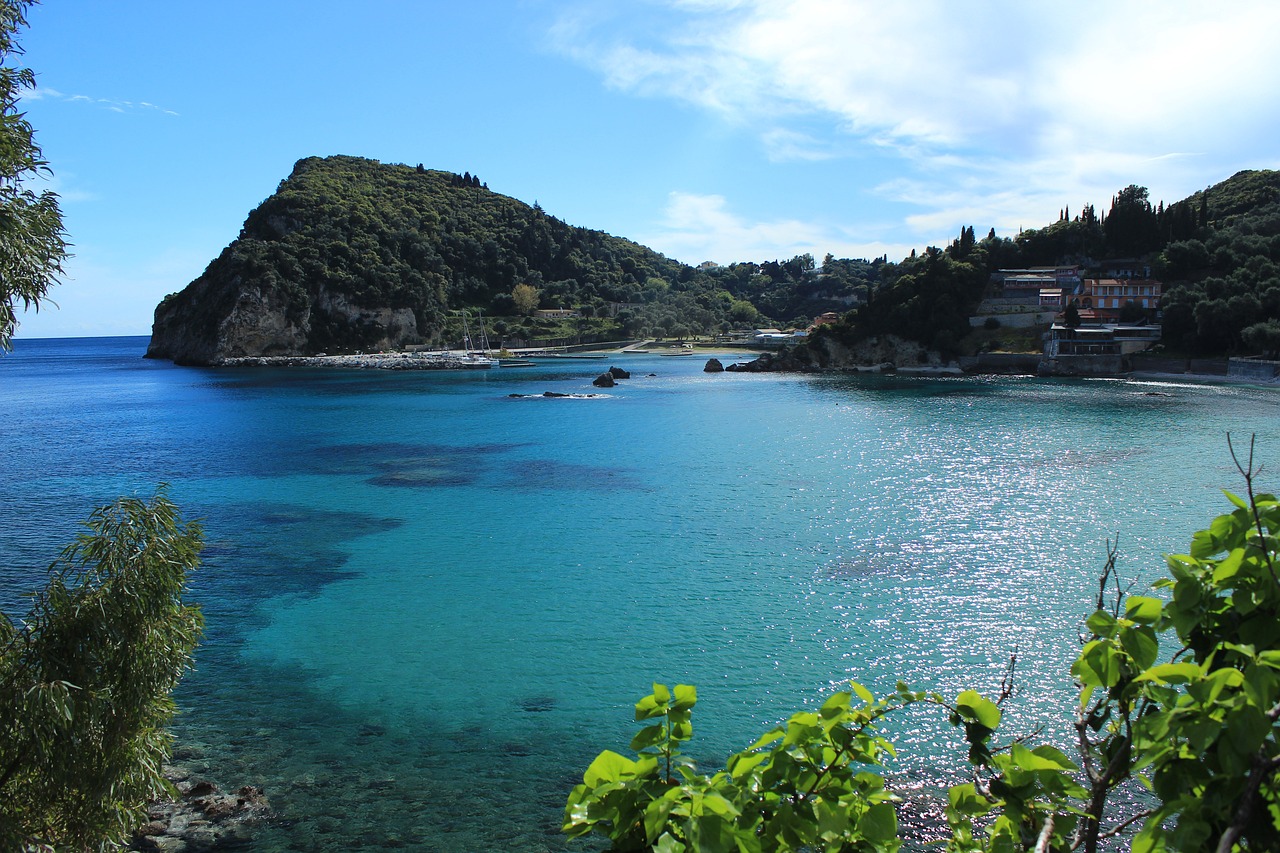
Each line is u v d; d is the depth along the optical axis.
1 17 14.02
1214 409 91.19
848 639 29.88
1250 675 4.61
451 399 119.25
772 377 157.50
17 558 42.22
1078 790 5.86
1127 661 5.84
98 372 198.50
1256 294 130.50
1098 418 86.31
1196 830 4.67
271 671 28.52
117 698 15.34
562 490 56.09
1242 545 5.41
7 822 13.68
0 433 89.31
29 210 14.47
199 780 21.78
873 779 6.41
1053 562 38.00
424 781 21.80
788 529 44.81
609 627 31.58
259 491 57.38
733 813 5.39
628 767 6.18
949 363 161.75
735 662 28.25
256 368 199.25
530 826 19.84
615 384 142.38
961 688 25.78
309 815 20.22
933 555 39.44
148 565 15.97
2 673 14.74
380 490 57.03
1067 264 181.00
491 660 29.03
